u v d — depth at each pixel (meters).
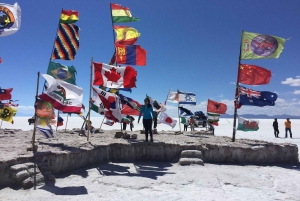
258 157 9.30
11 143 8.37
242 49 10.77
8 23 7.39
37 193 5.34
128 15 11.98
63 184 6.02
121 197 5.34
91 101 9.56
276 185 6.58
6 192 5.29
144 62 10.76
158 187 6.10
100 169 7.55
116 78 9.23
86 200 5.09
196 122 27.11
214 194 5.72
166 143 9.27
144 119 9.55
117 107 9.06
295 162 9.47
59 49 9.07
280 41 10.47
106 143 8.90
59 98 7.37
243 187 6.32
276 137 24.12
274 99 10.50
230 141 10.66
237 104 10.68
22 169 5.77
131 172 7.41
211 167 8.34
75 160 7.38
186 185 6.31
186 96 15.15
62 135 11.35
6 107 10.45
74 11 9.29
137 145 9.20
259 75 10.59
